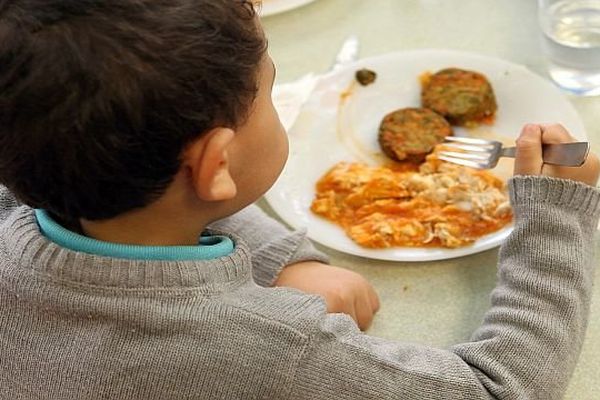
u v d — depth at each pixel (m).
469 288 0.79
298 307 0.61
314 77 0.99
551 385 0.66
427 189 0.84
